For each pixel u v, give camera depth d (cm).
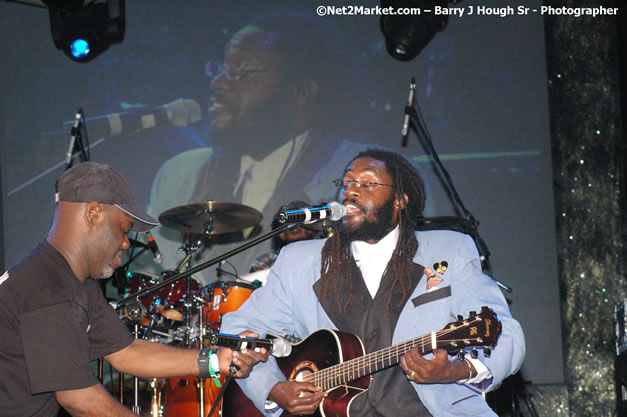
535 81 592
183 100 596
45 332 189
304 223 250
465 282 259
